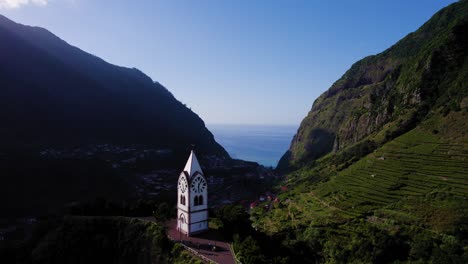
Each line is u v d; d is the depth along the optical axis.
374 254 79.38
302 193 161.25
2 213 139.50
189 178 80.56
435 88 177.38
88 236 83.00
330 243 91.00
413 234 88.38
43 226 90.50
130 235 80.69
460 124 132.50
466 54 174.25
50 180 172.12
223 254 68.56
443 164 119.44
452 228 85.25
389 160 140.38
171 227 87.19
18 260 82.31
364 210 111.00
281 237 90.44
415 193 110.50
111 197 181.50
